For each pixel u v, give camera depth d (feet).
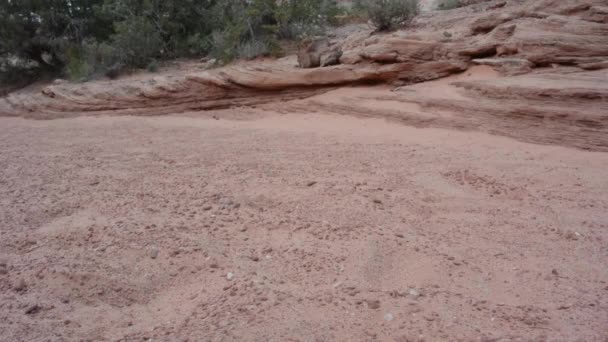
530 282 10.11
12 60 65.77
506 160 19.95
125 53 52.70
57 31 62.23
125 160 22.17
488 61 29.73
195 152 23.29
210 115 35.70
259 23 51.03
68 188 17.62
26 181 18.98
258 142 25.12
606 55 26.43
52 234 13.12
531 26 29.96
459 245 11.99
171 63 54.13
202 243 12.14
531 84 24.63
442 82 31.14
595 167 18.67
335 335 8.36
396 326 8.56
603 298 9.37
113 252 11.76
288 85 34.73
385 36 36.32
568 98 22.81
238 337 8.29
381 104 29.76
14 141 29.50
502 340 7.98
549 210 14.49
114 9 57.16
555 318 8.70
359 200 15.24
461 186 16.80
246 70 35.86
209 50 54.49
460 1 48.01
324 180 17.58
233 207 14.89
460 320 8.70
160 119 35.63
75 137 29.73
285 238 12.51
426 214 14.14
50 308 9.35
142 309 9.40
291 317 8.87
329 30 51.85
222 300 9.52
